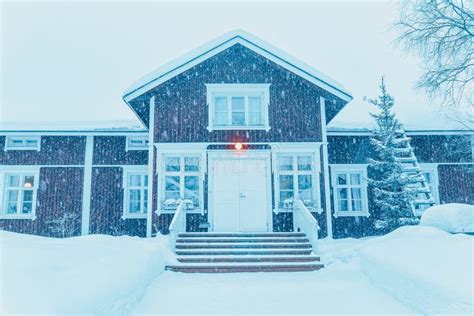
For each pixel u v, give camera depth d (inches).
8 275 151.4
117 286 195.9
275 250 410.9
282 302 260.4
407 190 554.6
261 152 520.4
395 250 285.7
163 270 358.6
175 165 521.0
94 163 649.6
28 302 130.2
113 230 628.1
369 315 229.3
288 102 537.3
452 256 233.5
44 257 191.6
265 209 508.4
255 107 544.4
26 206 635.5
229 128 526.3
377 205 625.9
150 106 525.3
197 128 523.2
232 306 251.1
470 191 644.1
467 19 577.6
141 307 240.5
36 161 641.0
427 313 213.0
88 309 151.9
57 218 624.4
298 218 485.4
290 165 528.7
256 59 551.2
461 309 179.2
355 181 647.8
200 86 537.0
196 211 502.9
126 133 652.1
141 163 653.3
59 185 636.7
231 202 507.8
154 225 494.0
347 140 654.5
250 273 363.9
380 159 643.5
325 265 383.6
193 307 247.6
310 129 528.4
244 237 449.7
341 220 620.4
